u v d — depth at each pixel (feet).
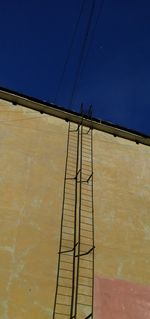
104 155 41.55
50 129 40.40
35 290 31.04
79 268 33.50
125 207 38.91
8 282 30.58
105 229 36.65
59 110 41.68
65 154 39.29
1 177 35.17
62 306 31.22
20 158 36.96
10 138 37.78
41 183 36.35
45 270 32.19
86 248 34.81
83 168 39.29
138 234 37.78
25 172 36.32
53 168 37.76
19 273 31.27
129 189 40.32
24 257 32.12
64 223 35.14
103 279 33.91
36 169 36.96
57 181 37.17
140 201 40.06
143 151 44.34
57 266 32.76
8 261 31.45
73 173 38.45
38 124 40.11
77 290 32.37
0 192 34.37
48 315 30.42
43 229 34.04
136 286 34.71
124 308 33.17
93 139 42.19
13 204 34.19
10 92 40.29
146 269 36.06
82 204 36.99
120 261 35.45
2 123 38.45
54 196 36.17
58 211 35.53
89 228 35.99
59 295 31.55
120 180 40.50
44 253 32.91
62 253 33.53
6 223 33.06
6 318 29.14
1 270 30.91
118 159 42.01
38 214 34.58
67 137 40.65
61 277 32.42
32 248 32.76
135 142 44.70
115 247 36.01
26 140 38.37
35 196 35.42
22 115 39.93
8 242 32.27
